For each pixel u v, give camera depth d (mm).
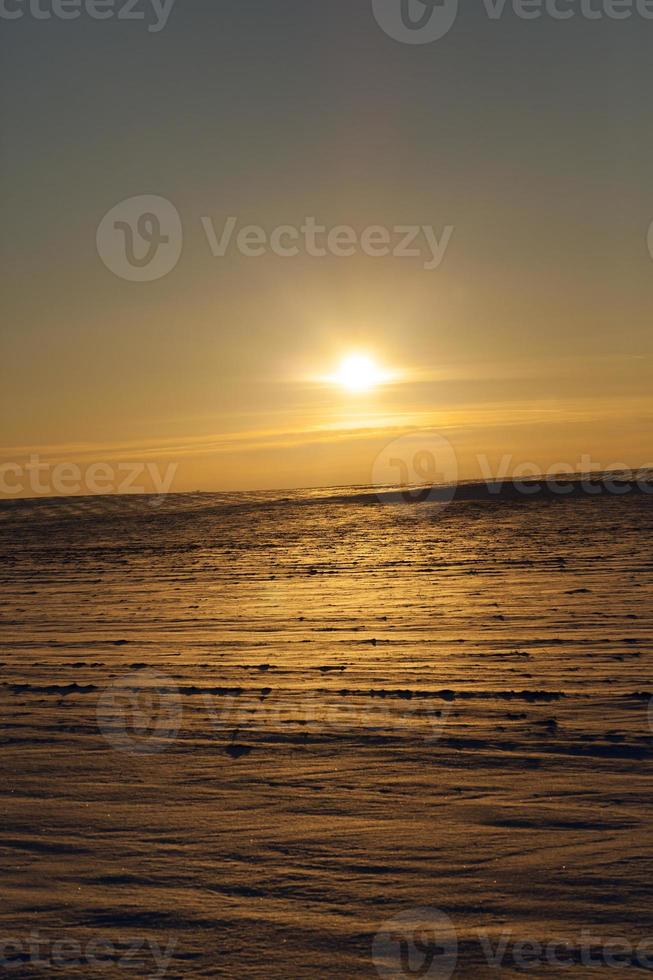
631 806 5531
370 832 5270
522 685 8383
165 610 13430
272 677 9047
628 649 9633
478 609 12367
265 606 13430
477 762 6418
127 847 5156
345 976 3898
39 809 5742
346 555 19375
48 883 4762
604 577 14633
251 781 6164
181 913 4434
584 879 4641
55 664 9977
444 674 8891
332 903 4484
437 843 5098
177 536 24922
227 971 3949
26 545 24812
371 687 8508
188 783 6160
